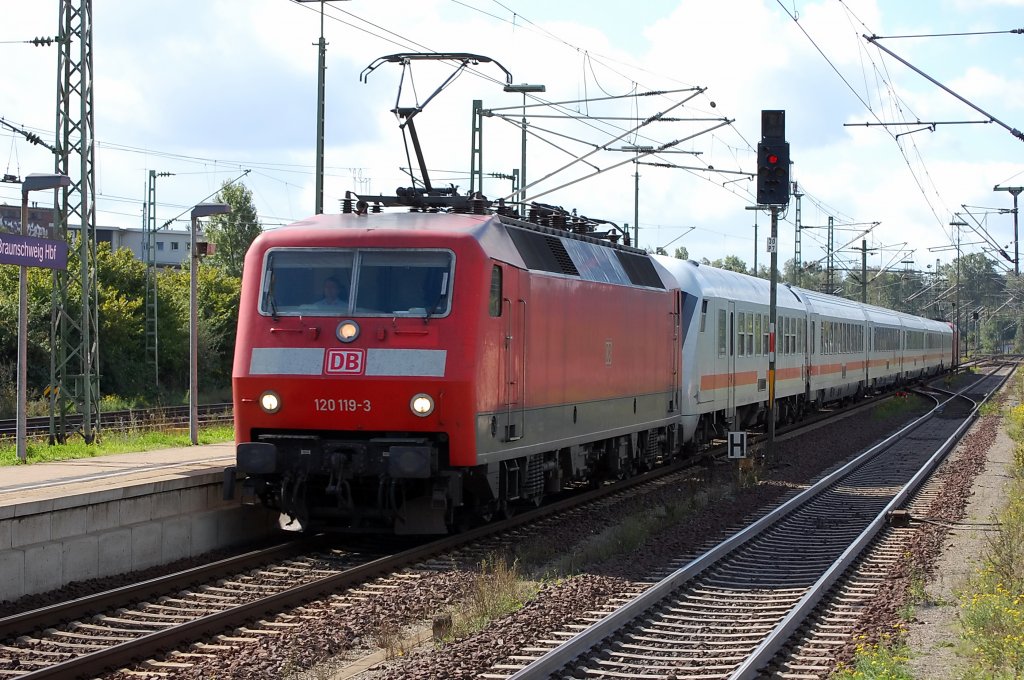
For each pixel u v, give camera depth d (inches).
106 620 363.9
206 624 346.9
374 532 507.8
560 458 624.1
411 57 647.1
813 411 1487.5
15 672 303.3
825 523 608.4
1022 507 563.2
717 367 921.5
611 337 666.8
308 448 485.1
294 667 316.5
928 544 518.6
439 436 483.2
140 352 1761.8
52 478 495.5
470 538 526.6
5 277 1560.0
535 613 371.9
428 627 371.9
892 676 296.8
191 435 749.9
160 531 470.9
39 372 1519.4
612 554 500.1
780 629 342.6
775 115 884.0
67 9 901.2
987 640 326.0
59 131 909.8
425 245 489.7
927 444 1066.7
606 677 309.1
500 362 506.9
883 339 1868.8
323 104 984.3
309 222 521.3
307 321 490.3
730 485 749.3
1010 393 1892.2
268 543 530.9
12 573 393.7
